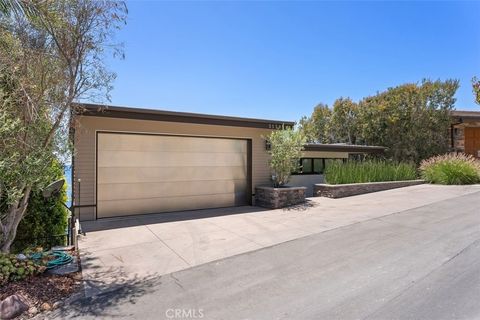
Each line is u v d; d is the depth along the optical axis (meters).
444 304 3.32
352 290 3.74
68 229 6.95
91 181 7.99
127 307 3.46
